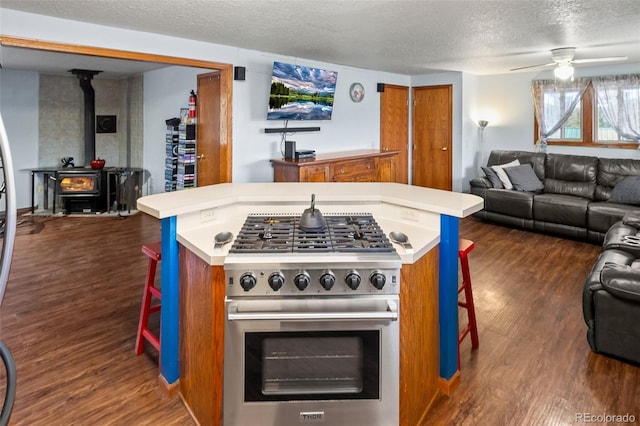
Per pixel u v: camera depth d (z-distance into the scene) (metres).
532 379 2.30
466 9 3.10
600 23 3.49
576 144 6.25
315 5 3.01
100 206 6.72
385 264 1.70
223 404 1.79
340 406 1.80
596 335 2.50
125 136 7.53
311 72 5.18
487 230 5.61
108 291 3.52
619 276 2.40
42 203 6.98
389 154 6.20
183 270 2.04
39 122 6.87
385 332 1.76
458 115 6.81
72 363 2.45
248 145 4.98
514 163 6.15
